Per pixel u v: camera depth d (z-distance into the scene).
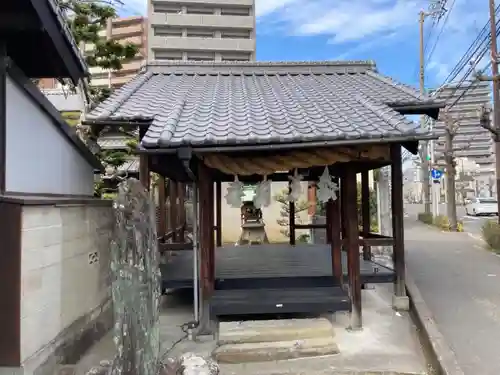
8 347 3.43
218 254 8.53
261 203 5.51
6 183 3.81
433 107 6.16
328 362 4.45
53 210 4.21
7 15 3.67
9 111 3.90
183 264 7.17
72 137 5.41
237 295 5.40
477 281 7.71
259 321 5.11
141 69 8.15
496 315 5.69
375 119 5.38
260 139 4.63
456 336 4.96
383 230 10.08
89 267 5.27
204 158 5.13
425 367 4.32
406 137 4.82
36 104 4.47
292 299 5.23
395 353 4.66
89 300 5.25
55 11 3.79
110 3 8.13
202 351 4.75
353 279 5.34
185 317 5.95
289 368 4.33
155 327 3.85
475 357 4.36
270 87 7.33
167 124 4.99
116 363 3.48
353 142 4.77
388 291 7.00
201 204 5.28
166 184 8.88
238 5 37.03
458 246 12.42
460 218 24.72
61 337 4.30
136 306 3.58
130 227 3.58
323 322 5.05
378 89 7.02
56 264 4.25
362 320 5.66
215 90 7.01
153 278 3.84
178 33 36.38
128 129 7.18
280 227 17.36
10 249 3.48
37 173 4.52
